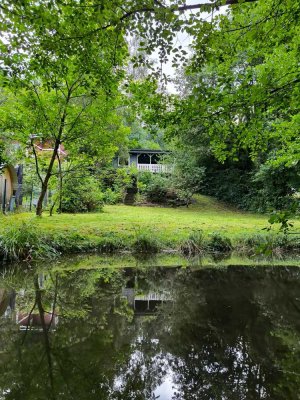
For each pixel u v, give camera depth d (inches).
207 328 130.7
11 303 163.5
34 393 84.4
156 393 84.4
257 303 166.4
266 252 105.6
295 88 156.3
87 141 401.1
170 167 760.3
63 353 106.7
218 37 151.6
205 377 91.9
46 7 145.2
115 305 162.7
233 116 180.2
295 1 144.9
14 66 202.4
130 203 723.4
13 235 267.1
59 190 449.7
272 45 183.2
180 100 197.0
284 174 612.1
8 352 107.4
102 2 131.4
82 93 356.8
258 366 99.0
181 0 126.6
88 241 311.7
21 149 411.5
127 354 105.9
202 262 286.0
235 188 775.1
